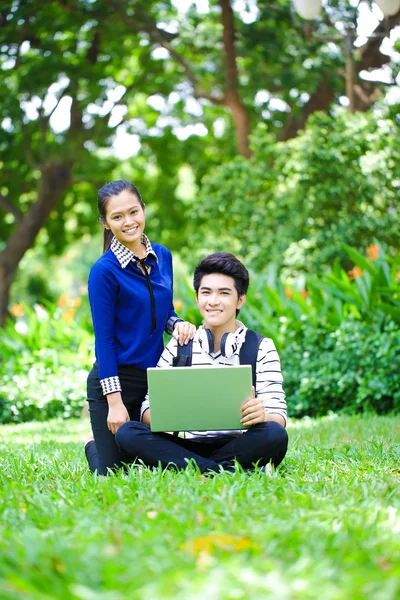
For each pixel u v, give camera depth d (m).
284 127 16.05
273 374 3.51
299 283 8.98
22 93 14.81
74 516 2.51
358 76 14.02
